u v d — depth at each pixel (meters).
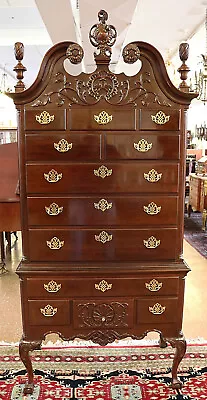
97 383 2.00
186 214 6.82
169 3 3.71
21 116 1.71
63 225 1.80
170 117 1.72
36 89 1.68
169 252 1.85
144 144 1.73
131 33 4.86
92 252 1.83
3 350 2.30
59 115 1.70
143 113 1.71
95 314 1.88
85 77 1.68
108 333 1.90
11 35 5.38
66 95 1.69
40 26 5.16
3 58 7.02
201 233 5.36
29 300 1.86
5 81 9.75
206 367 2.13
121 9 3.13
